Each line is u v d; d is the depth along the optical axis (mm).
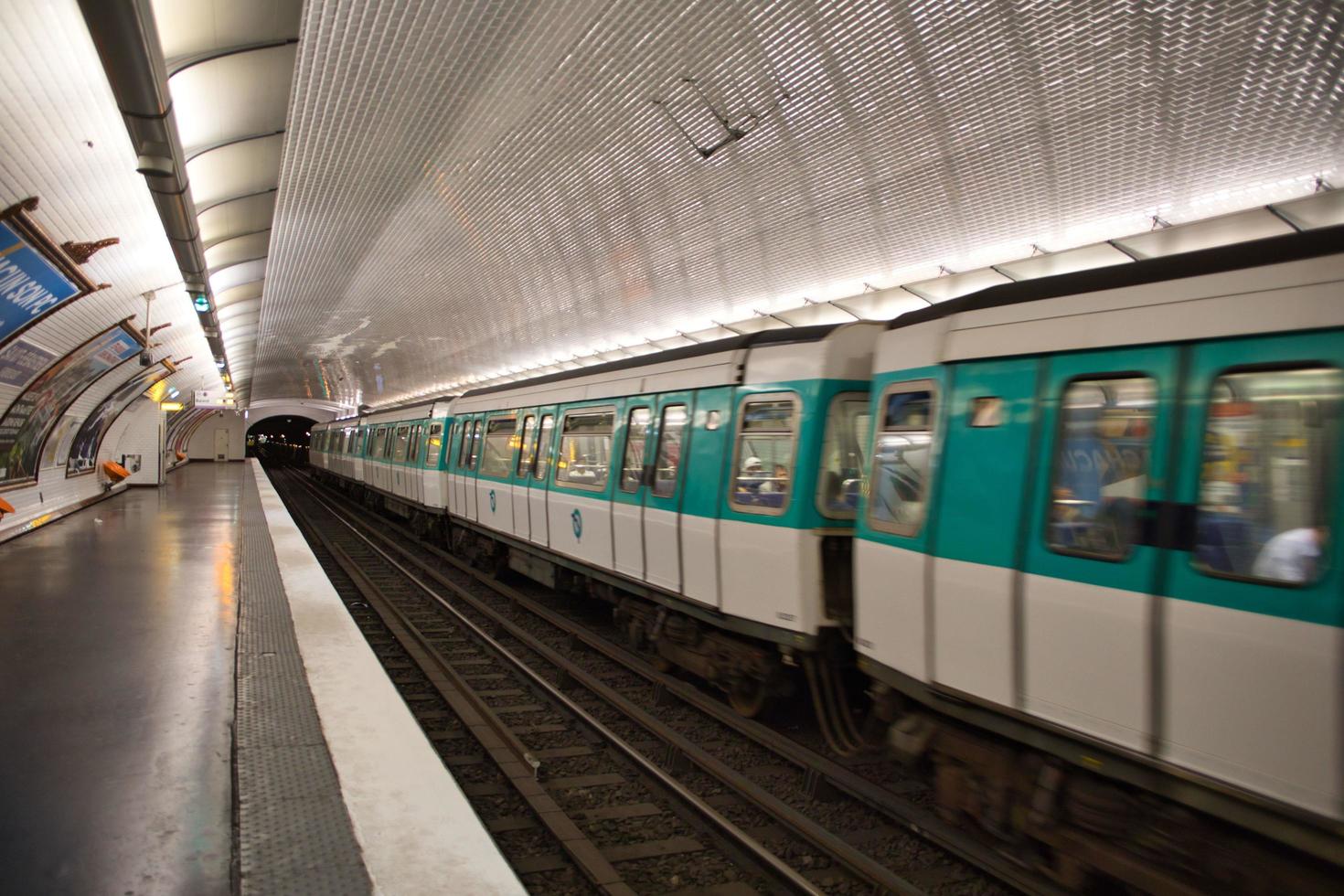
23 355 10508
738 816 4973
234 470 42094
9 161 5848
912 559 4648
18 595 9219
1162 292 3527
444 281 18922
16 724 5074
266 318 25688
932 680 4465
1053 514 3846
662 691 7230
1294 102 7047
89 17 3842
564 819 4664
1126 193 8859
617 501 8391
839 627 5867
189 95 7488
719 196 11680
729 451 6754
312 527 21344
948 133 8953
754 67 8781
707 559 6875
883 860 4430
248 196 11602
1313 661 2840
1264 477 3080
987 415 4246
